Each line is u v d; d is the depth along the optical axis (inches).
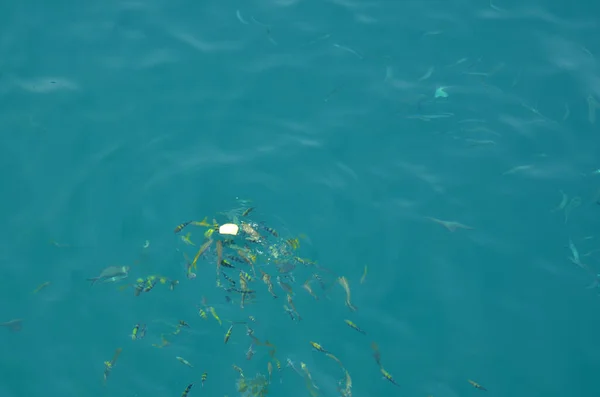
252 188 340.8
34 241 319.0
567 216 332.5
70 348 288.8
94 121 363.3
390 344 291.9
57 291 304.2
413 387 281.6
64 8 413.7
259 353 286.8
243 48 399.2
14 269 309.7
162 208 331.6
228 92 378.3
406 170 349.4
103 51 394.3
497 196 340.2
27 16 407.5
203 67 389.1
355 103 375.2
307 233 324.8
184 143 356.5
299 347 289.3
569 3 434.9
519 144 359.9
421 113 369.7
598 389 283.9
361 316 298.4
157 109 369.7
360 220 330.3
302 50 398.6
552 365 289.1
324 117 369.4
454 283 311.1
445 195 339.9
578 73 392.5
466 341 294.5
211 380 280.7
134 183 340.2
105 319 295.7
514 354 291.6
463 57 397.1
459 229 327.3
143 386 279.1
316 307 299.6
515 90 382.6
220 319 294.4
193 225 324.5
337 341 291.4
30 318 296.4
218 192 338.3
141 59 391.9
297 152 355.3
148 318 295.3
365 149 356.8
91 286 304.7
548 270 315.6
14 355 287.1
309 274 310.3
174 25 410.0
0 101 368.5
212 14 417.1
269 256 314.2
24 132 357.1
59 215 328.5
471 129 364.2
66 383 280.1
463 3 429.7
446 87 381.1
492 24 417.7
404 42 404.2
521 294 308.5
